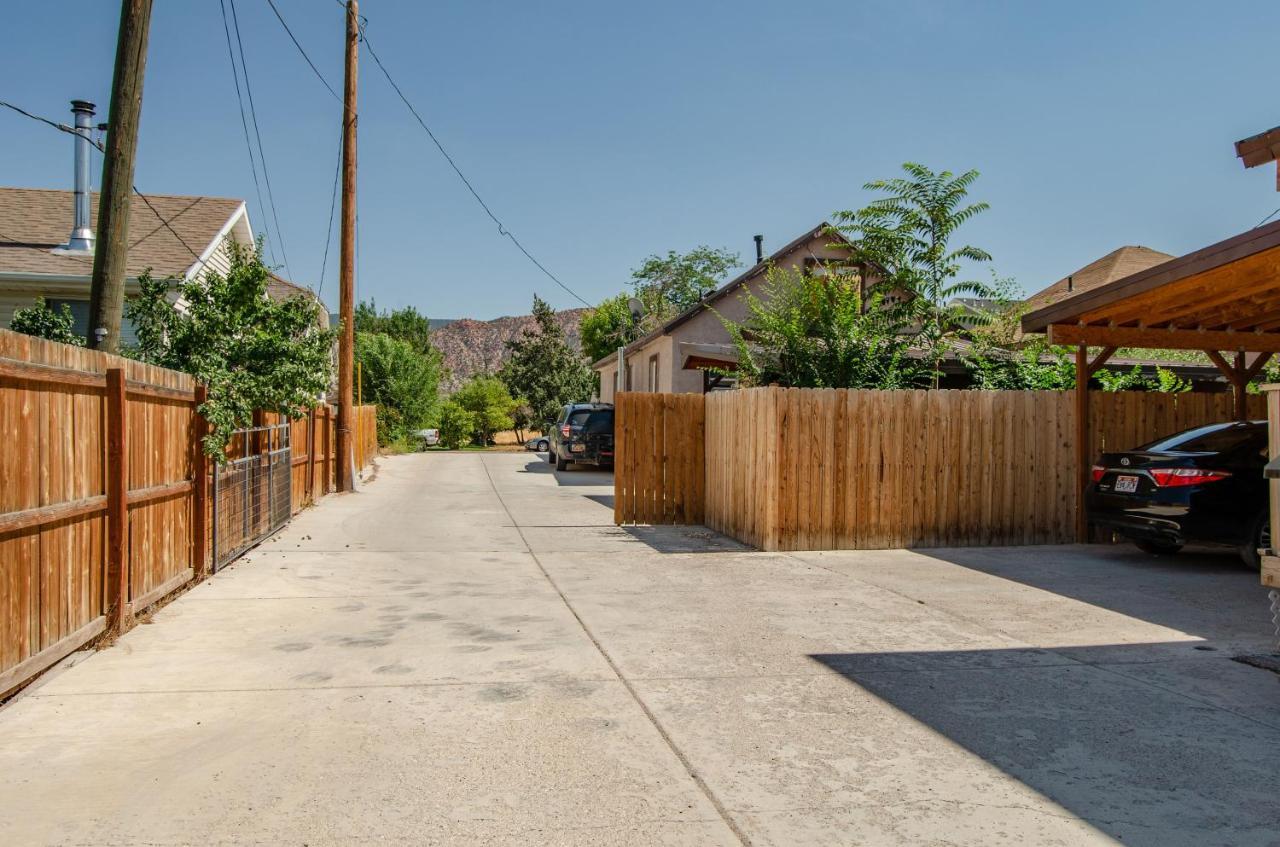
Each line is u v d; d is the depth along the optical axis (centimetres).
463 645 590
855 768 387
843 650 582
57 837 316
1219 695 491
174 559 744
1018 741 420
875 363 1244
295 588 781
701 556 973
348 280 1742
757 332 1309
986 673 532
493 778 372
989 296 1369
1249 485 858
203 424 812
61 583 525
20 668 465
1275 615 577
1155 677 525
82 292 1530
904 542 1034
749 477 1057
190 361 927
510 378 4553
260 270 1023
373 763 387
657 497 1238
